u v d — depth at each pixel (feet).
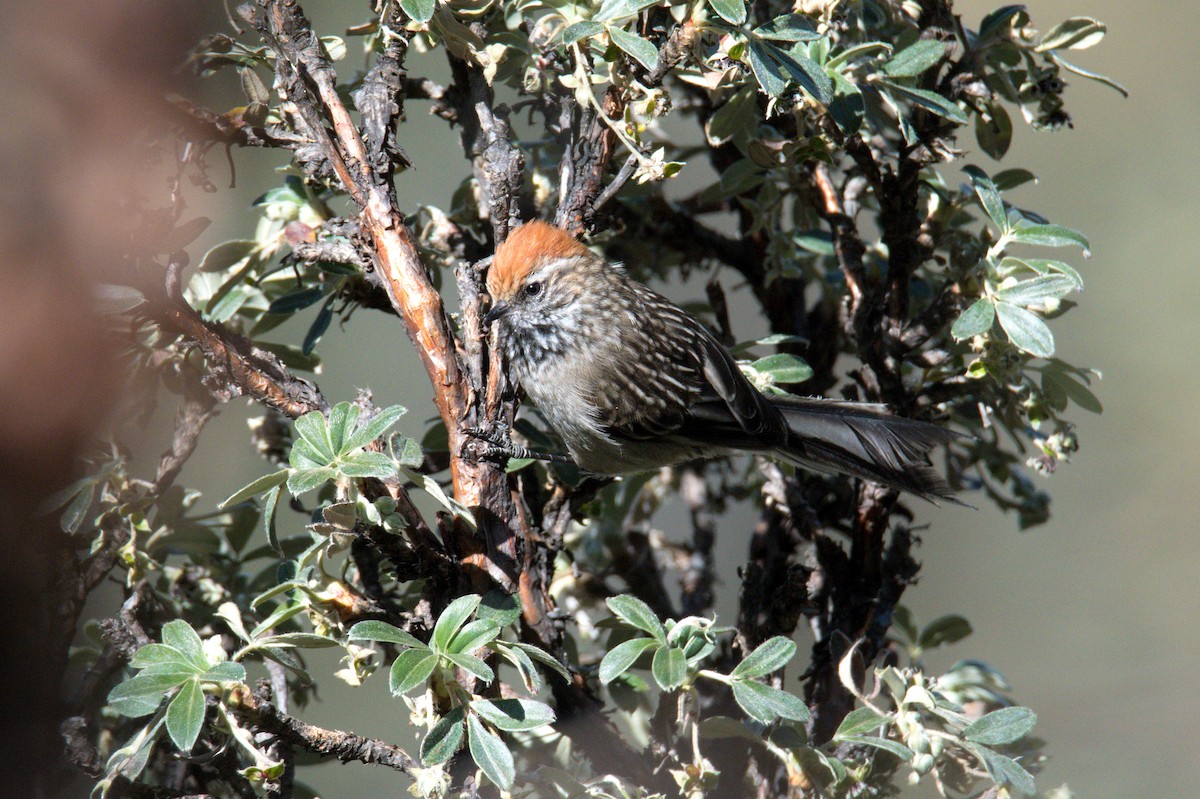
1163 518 43.52
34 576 13.29
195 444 19.56
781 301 25.93
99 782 15.28
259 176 26.66
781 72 17.80
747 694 15.21
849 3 20.15
